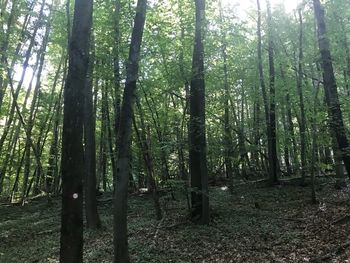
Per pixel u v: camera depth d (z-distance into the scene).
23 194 23.00
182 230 13.48
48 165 25.61
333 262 9.05
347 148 13.91
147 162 15.95
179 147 15.00
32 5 17.30
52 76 26.19
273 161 21.17
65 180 6.86
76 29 7.16
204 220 13.98
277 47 22.55
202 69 14.54
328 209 14.55
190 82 14.80
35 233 15.50
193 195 14.66
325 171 24.53
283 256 10.08
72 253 6.75
